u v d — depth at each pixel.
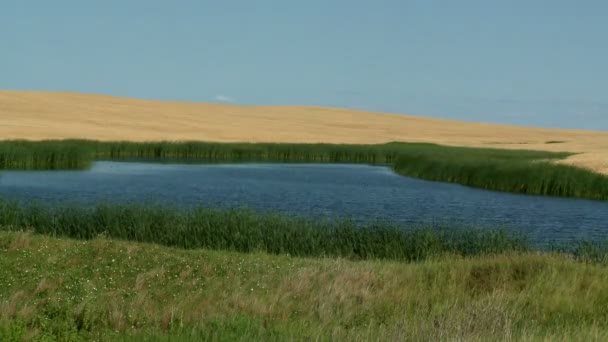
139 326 10.39
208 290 12.72
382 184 46.22
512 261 14.45
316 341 9.26
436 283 13.23
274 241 19.38
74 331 9.95
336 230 20.30
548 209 34.06
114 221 20.98
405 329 9.69
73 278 13.70
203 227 19.84
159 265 14.84
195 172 53.19
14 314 10.64
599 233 26.78
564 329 10.02
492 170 45.66
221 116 124.06
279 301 11.65
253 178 48.75
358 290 12.48
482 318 10.30
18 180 42.84
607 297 12.55
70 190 37.44
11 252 15.33
